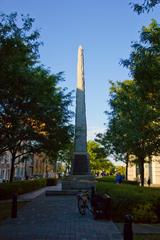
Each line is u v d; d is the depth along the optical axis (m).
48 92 20.55
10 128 17.08
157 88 12.57
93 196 14.78
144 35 11.30
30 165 78.75
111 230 10.52
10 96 14.12
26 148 24.56
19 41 11.90
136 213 11.98
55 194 26.38
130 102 20.12
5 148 20.20
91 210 14.80
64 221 12.42
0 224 11.58
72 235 9.63
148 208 12.01
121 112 23.53
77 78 31.38
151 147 18.73
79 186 28.56
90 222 12.20
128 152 23.38
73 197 24.45
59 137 23.00
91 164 76.19
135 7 9.49
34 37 12.82
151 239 8.87
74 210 15.99
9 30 11.66
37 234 9.71
